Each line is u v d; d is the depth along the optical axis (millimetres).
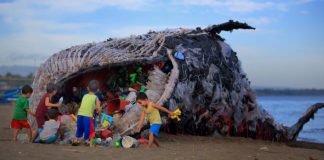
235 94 13703
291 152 10781
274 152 10438
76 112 11633
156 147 9820
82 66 11492
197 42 13141
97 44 13016
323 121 27312
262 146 12023
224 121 13703
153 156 8320
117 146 9516
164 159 8055
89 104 9500
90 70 11516
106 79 13070
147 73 12203
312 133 19922
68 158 7617
